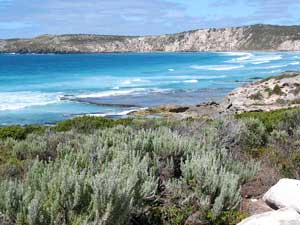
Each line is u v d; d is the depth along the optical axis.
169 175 5.64
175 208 4.77
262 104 36.00
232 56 160.12
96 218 3.63
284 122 12.27
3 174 6.19
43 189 4.09
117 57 177.62
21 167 6.75
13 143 10.60
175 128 10.13
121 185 4.07
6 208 3.79
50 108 38.72
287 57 143.25
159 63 123.62
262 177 6.37
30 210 3.57
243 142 9.45
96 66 110.19
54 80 68.06
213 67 98.25
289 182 5.59
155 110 35.81
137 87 57.59
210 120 14.48
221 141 8.35
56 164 5.06
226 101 39.34
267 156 8.05
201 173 5.05
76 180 3.93
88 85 60.09
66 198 3.84
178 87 57.50
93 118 16.28
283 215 4.27
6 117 33.81
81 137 9.85
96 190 3.78
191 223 4.64
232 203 4.84
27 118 33.50
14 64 118.25
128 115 34.50
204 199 4.84
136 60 146.38
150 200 4.88
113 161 5.06
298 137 10.23
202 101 43.91
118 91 52.50
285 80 40.47
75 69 97.25
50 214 3.68
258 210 5.26
